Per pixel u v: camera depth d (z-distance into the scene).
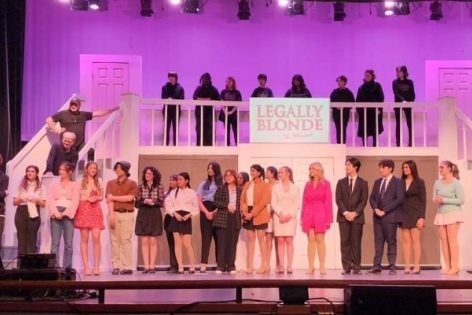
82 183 8.01
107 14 14.04
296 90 10.95
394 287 5.34
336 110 10.67
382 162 8.37
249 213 8.31
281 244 8.37
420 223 8.33
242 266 9.02
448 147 10.04
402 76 11.11
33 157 9.22
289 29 14.31
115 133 10.04
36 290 6.02
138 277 7.57
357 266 8.14
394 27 14.31
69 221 7.84
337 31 14.31
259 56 14.27
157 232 8.41
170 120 10.68
